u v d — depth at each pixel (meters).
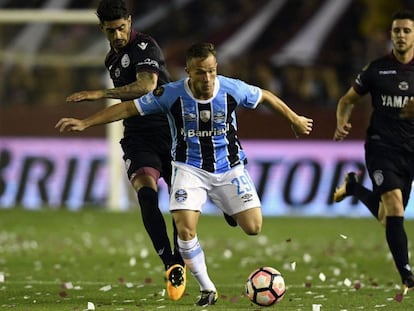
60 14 75.94
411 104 31.30
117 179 74.44
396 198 32.16
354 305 29.44
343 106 34.66
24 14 76.12
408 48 32.69
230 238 57.19
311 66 86.81
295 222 67.69
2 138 76.69
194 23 93.94
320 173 74.12
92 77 77.06
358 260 45.66
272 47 91.06
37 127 76.44
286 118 29.39
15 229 61.16
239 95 28.38
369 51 85.75
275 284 27.86
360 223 67.31
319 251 50.09
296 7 93.88
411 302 30.17
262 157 74.75
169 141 31.97
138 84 29.89
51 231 60.22
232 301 29.77
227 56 89.38
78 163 75.88
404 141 32.69
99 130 75.88
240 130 75.25
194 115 28.14
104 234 58.66
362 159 73.88
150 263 44.00
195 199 28.27
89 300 30.64
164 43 92.88
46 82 76.94
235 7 94.94
